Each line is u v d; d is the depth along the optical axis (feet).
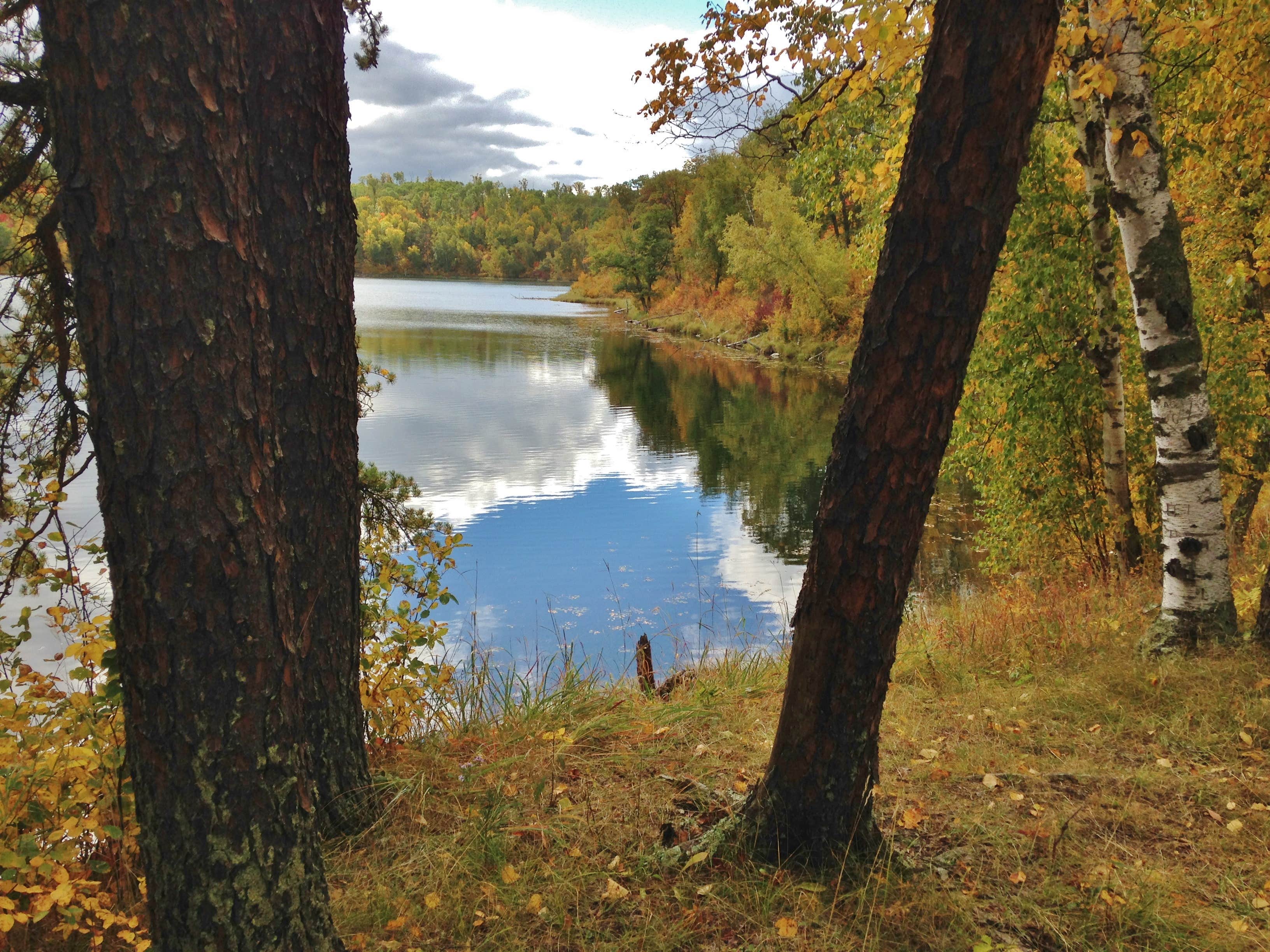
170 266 5.77
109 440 5.95
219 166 5.87
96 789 8.87
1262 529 34.01
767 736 13.74
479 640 32.45
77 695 9.10
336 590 10.97
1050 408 28.86
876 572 8.36
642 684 18.79
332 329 10.63
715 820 10.53
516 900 9.05
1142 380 29.89
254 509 6.29
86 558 24.68
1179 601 17.13
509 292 398.83
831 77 17.07
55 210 13.66
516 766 12.53
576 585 41.04
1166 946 8.20
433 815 11.21
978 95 7.09
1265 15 18.88
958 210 7.34
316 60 9.83
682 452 75.46
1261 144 23.59
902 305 7.66
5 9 12.94
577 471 67.10
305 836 7.02
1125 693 15.10
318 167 10.14
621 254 248.11
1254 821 10.53
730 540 49.65
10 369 15.23
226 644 6.28
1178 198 33.01
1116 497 28.32
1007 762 12.69
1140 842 10.25
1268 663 15.16
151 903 6.71
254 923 6.64
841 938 8.39
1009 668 17.88
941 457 8.14
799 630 9.00
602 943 8.36
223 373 6.02
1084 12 18.01
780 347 142.61
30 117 13.56
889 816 11.01
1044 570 31.63
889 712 15.37
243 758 6.48
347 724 11.18
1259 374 30.68
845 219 135.74
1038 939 8.46
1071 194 27.86
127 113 5.59
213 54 5.77
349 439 11.13
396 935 8.62
